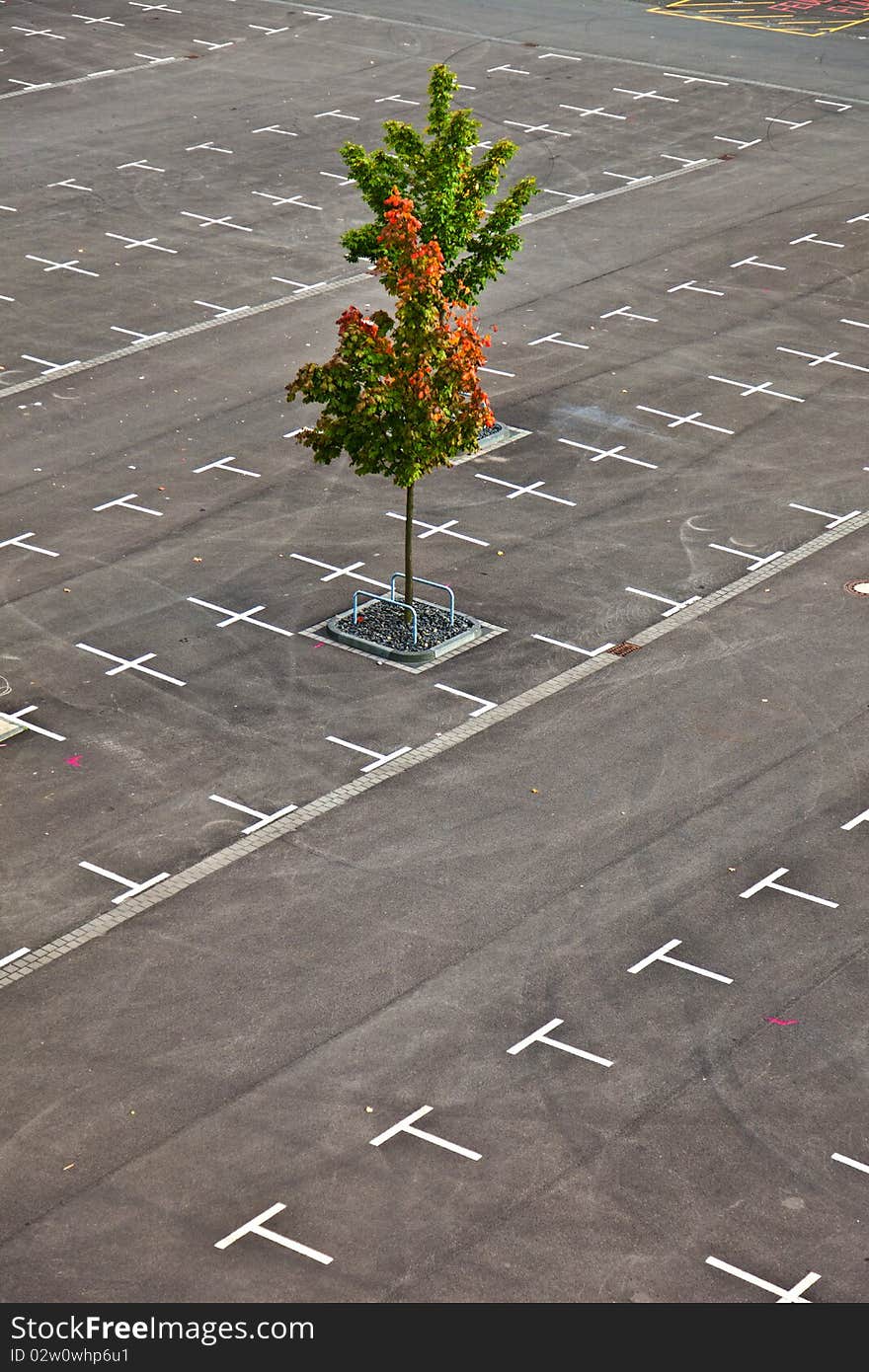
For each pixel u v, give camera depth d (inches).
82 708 1052.5
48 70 2331.4
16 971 841.5
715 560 1206.9
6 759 1005.2
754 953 844.0
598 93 2217.0
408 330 1062.4
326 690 1067.9
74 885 900.6
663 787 970.1
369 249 1230.3
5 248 1771.7
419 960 842.8
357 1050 786.8
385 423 1080.2
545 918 870.4
